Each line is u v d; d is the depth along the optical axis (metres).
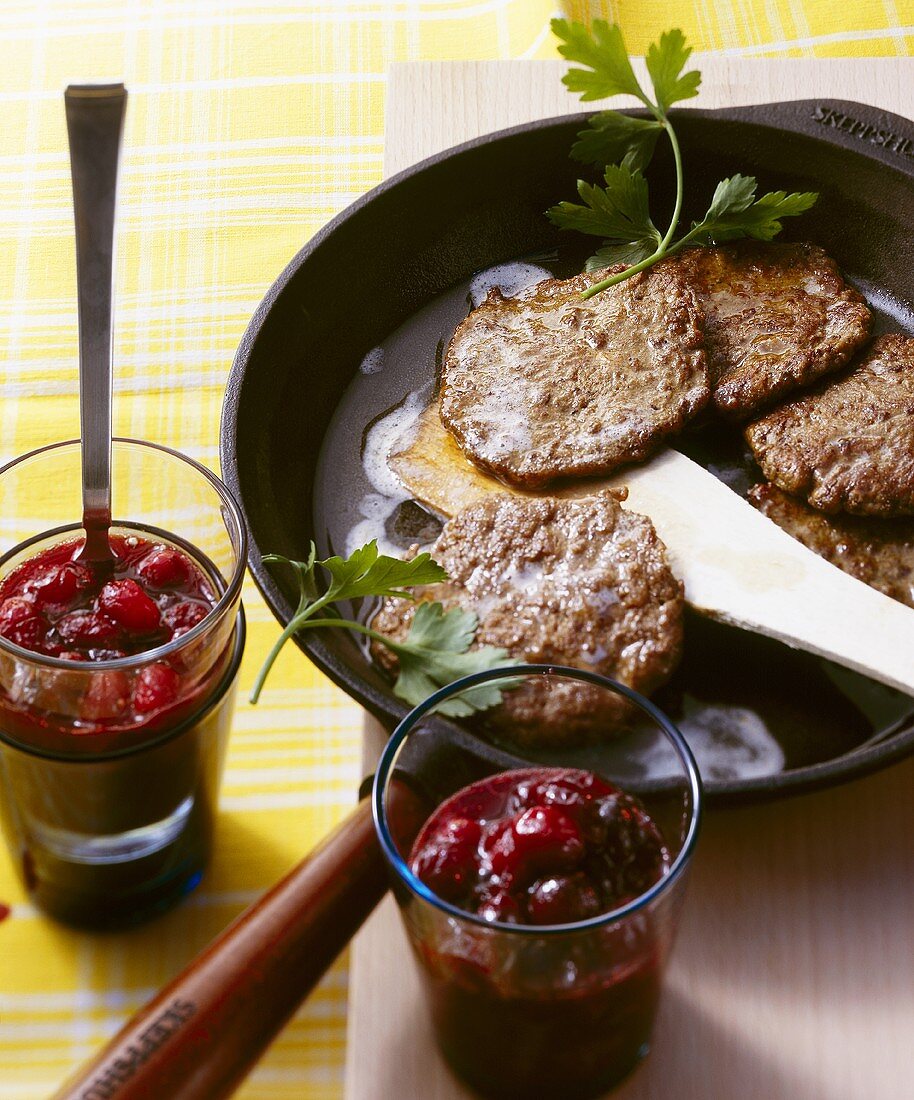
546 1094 0.63
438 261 0.82
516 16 0.97
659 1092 0.63
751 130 0.81
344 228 0.79
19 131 0.93
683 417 0.75
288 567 0.71
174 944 0.68
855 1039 0.64
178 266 0.87
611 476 0.74
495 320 0.79
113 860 0.65
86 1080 0.58
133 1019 0.60
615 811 0.60
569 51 0.79
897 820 0.68
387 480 0.76
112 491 0.66
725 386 0.76
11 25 0.97
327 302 0.79
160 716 0.62
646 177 0.83
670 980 0.65
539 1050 0.61
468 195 0.82
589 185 0.81
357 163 0.91
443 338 0.81
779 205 0.78
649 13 0.98
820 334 0.77
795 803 0.68
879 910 0.66
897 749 0.64
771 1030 0.64
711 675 0.70
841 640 0.69
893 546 0.73
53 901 0.67
